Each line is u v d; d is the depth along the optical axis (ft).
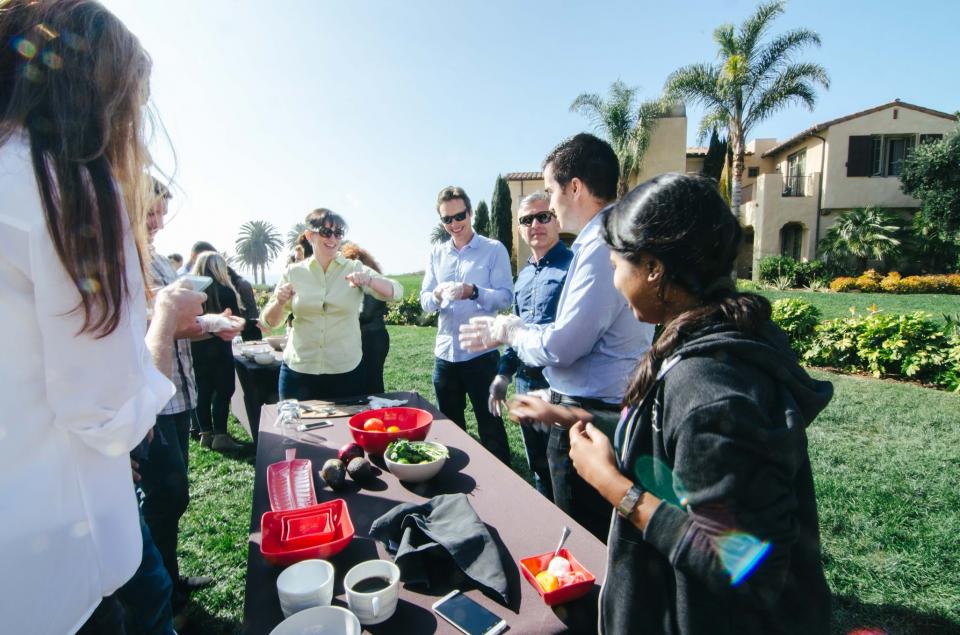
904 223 60.75
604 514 5.85
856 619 6.99
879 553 8.36
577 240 5.73
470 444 6.66
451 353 10.51
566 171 5.84
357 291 9.78
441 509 4.49
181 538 9.23
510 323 6.27
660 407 2.72
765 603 2.34
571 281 5.56
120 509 3.00
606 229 3.06
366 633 3.30
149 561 4.23
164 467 6.08
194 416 15.17
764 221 63.77
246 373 12.62
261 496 5.33
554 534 4.42
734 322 2.57
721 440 2.28
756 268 64.39
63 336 2.47
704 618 2.58
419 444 6.06
